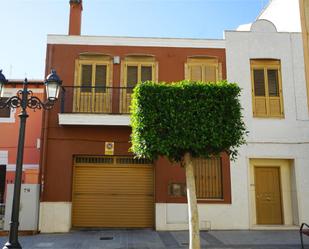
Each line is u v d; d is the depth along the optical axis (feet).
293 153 43.88
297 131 44.39
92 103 43.75
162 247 32.86
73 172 42.88
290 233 39.78
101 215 42.47
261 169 44.70
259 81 45.55
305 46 46.37
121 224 42.47
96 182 43.11
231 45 46.01
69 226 41.16
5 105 28.12
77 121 41.57
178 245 33.71
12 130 51.90
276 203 44.09
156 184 42.52
